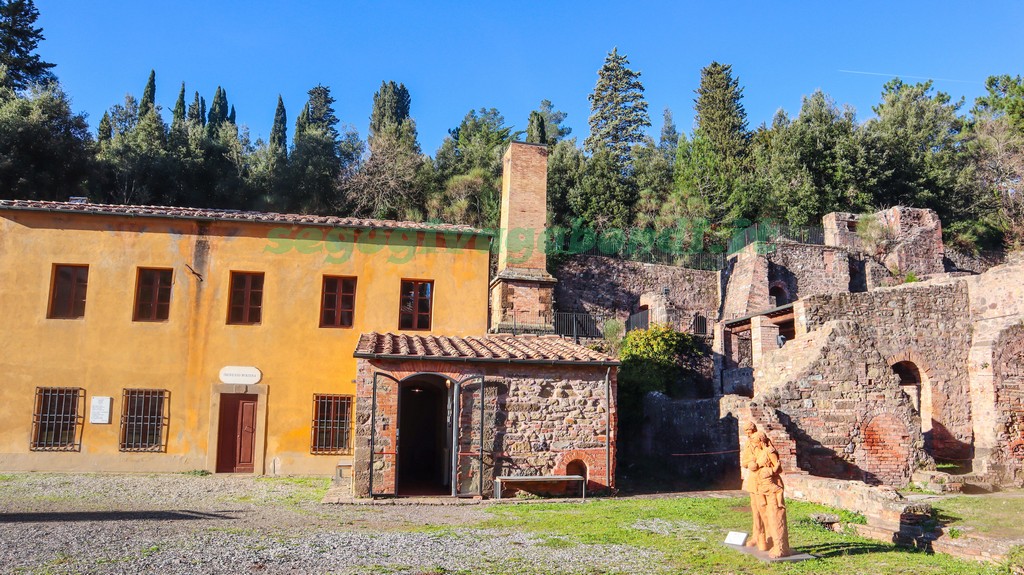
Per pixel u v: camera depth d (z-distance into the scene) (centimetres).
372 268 2064
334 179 4731
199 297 1962
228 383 1928
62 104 3862
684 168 4919
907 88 5894
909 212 4288
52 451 1841
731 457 1788
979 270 4591
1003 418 1914
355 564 826
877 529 1117
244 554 860
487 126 6334
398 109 7806
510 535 1047
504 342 1778
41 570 755
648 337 2892
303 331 1989
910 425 1759
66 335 1891
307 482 1755
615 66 7250
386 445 1482
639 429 2467
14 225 1922
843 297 2156
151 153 4591
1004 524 1137
